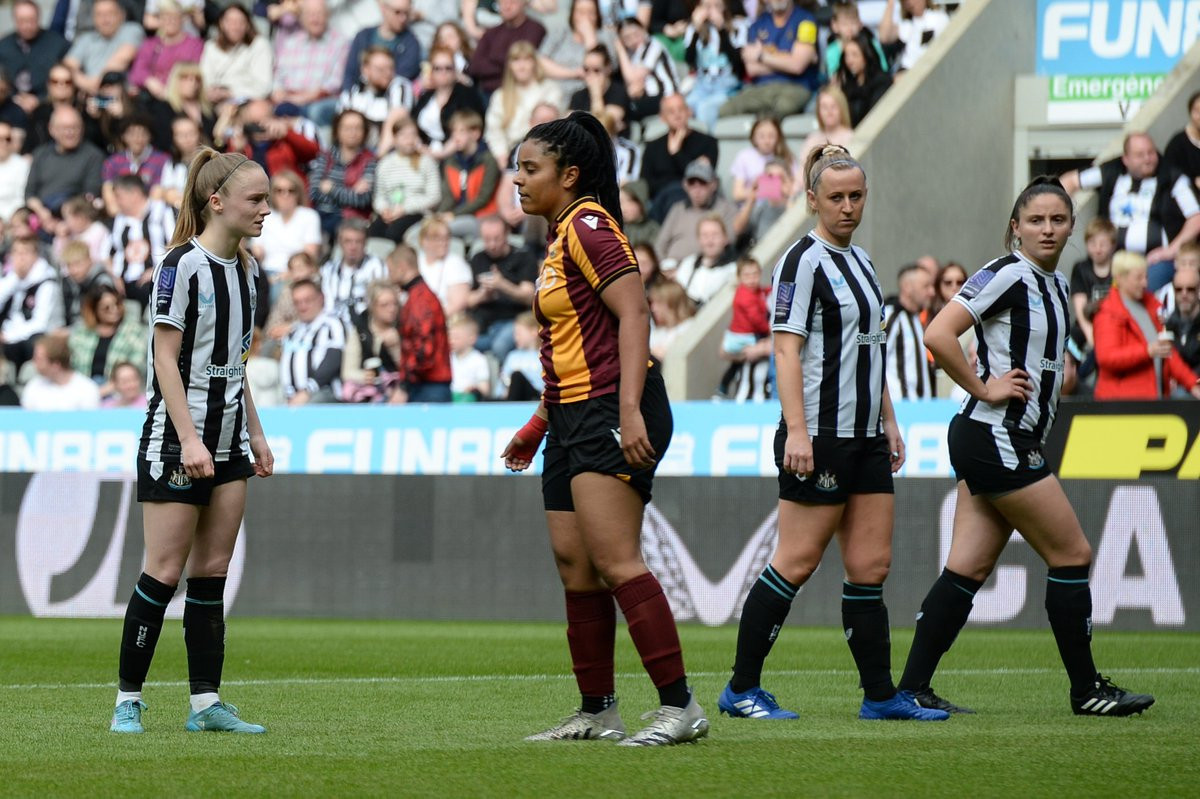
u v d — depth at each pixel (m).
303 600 45.91
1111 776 16.19
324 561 45.75
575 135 18.16
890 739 19.11
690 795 14.88
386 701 24.50
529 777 15.93
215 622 20.47
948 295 45.72
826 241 21.55
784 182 54.25
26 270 58.09
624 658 32.28
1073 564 22.16
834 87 54.53
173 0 69.62
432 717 22.20
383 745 18.69
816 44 59.47
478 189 58.94
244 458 20.50
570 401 17.89
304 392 52.38
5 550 47.56
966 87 56.44
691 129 56.47
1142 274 41.53
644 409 17.81
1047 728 20.52
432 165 60.00
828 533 21.77
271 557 46.25
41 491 47.41
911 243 54.38
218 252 20.06
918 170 54.53
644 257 51.62
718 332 48.94
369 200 60.59
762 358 48.03
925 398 45.47
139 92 65.81
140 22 72.44
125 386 52.94
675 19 62.50
